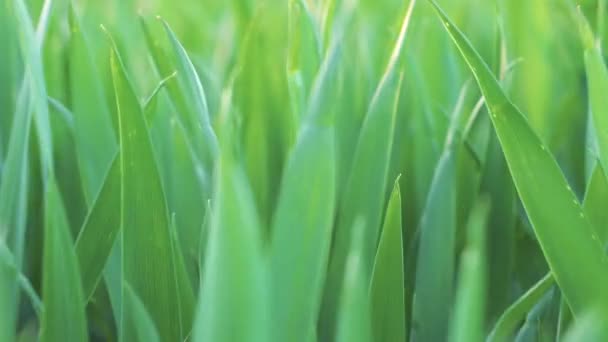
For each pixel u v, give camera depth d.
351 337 0.25
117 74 0.30
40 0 0.43
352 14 0.42
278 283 0.28
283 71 0.43
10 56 0.42
